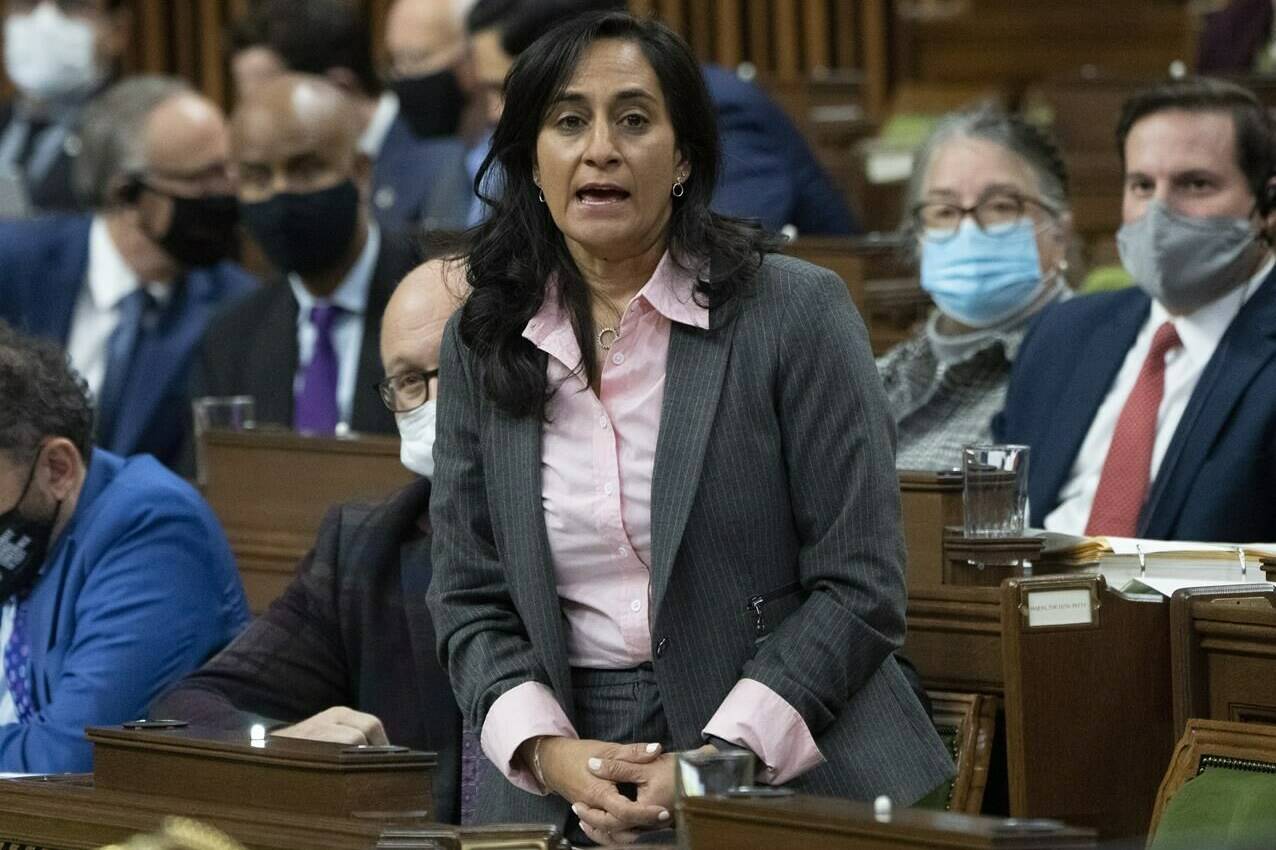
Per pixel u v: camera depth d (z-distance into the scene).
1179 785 10.49
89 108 23.20
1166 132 14.88
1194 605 11.39
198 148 22.06
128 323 21.94
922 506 12.84
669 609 10.35
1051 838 7.69
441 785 12.22
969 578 12.50
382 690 12.48
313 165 19.36
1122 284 18.19
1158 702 11.71
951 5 40.22
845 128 30.56
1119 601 11.63
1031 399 15.48
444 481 11.00
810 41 40.56
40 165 30.61
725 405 10.39
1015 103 38.00
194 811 9.72
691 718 10.38
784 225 21.97
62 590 13.81
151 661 13.61
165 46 39.44
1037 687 11.44
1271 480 14.05
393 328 13.04
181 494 14.07
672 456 10.34
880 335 18.38
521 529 10.58
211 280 22.47
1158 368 14.83
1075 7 37.53
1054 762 11.44
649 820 10.09
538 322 10.66
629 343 10.55
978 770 11.98
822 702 10.22
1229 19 29.50
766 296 10.48
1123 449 14.66
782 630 10.35
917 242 16.94
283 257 19.50
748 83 22.22
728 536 10.37
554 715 10.52
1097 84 26.33
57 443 13.72
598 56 10.49
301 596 12.88
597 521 10.47
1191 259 14.58
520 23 20.62
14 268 22.09
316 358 19.52
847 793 10.34
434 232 13.34
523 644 10.85
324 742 10.05
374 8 38.66
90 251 22.19
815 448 10.38
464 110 26.14
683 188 10.72
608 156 10.34
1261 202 14.81
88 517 13.89
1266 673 11.16
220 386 19.81
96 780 10.48
